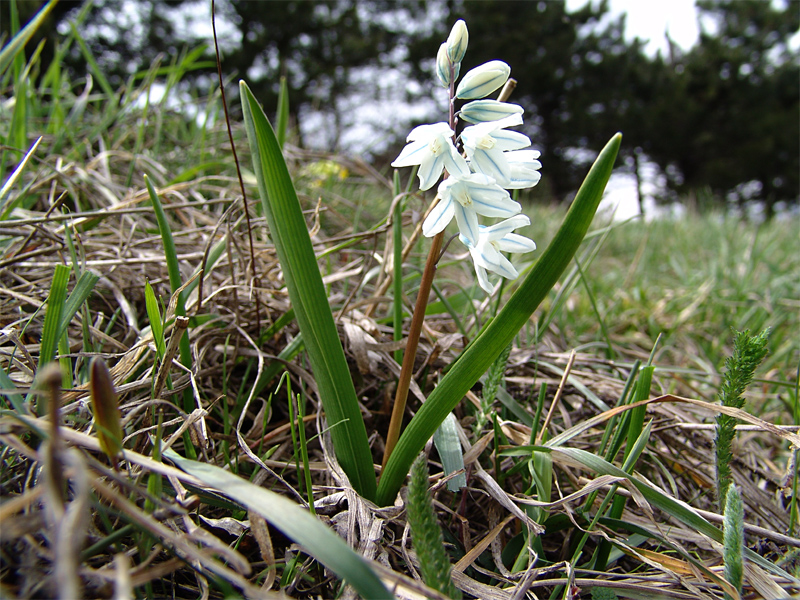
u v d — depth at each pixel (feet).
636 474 0.59
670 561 0.54
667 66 13.32
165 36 10.21
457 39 0.50
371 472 0.55
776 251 2.12
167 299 0.84
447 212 0.50
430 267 0.52
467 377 0.50
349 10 11.50
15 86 1.16
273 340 0.82
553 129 13.39
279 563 0.51
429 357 0.77
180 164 1.47
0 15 4.93
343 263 1.27
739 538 0.45
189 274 0.89
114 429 0.39
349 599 0.44
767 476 0.74
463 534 0.58
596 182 0.44
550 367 0.87
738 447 0.79
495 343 0.49
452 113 0.51
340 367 0.52
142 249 0.95
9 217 0.85
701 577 0.53
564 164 13.58
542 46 12.76
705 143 12.64
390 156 2.89
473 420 0.72
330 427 0.55
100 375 0.37
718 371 1.09
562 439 0.64
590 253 1.19
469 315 1.05
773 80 13.03
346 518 0.51
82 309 0.68
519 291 0.47
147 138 1.58
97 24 9.61
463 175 0.47
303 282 0.49
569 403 0.86
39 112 1.47
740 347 0.52
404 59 12.10
